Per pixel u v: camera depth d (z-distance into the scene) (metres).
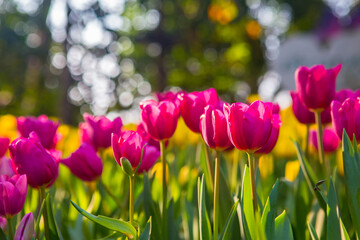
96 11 10.69
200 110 0.82
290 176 1.03
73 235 0.89
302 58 4.89
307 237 0.82
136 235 0.72
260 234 0.69
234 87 10.55
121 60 11.81
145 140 0.92
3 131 1.46
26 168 0.75
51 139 0.95
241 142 0.72
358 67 4.33
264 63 10.52
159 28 10.59
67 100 10.01
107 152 1.32
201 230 0.74
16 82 12.48
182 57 10.45
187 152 1.37
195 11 9.74
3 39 11.87
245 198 0.72
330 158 1.18
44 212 0.76
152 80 11.86
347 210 0.80
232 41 9.94
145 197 0.84
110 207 0.95
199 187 0.77
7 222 0.73
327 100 0.86
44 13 11.41
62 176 1.16
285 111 1.71
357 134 0.77
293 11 10.77
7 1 11.67
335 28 4.58
